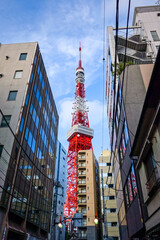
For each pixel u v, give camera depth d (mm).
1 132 26812
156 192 10953
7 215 22281
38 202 33156
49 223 38812
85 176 77000
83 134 128500
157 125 10688
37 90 36938
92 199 69938
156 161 10734
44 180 37750
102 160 66500
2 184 22594
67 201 90500
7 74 33594
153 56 29297
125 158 19625
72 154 118062
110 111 36531
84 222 65875
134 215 16750
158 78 9938
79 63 179125
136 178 14719
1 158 24469
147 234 12852
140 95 17641
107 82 41938
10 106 29625
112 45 32969
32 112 33438
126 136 18234
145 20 35844
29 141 31203
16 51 37094
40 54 40062
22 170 27625
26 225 27844
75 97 155125
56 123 52688
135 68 19328
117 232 53562
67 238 77875
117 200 32125
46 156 40656
